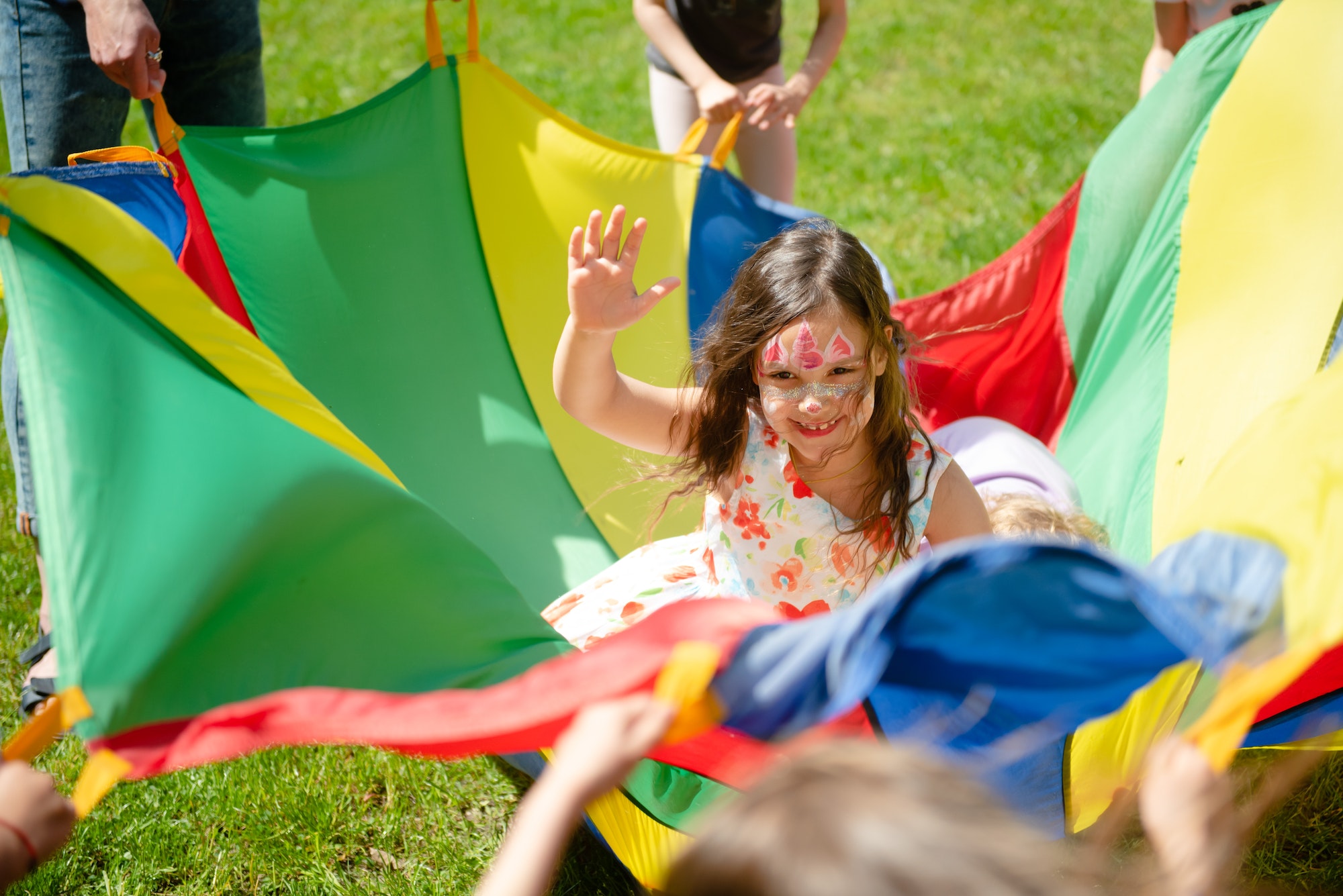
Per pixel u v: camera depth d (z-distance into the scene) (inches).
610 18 289.3
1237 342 105.6
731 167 183.9
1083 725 71.6
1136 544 105.0
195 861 94.1
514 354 123.6
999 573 45.2
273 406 71.4
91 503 55.5
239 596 59.2
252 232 106.0
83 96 113.2
